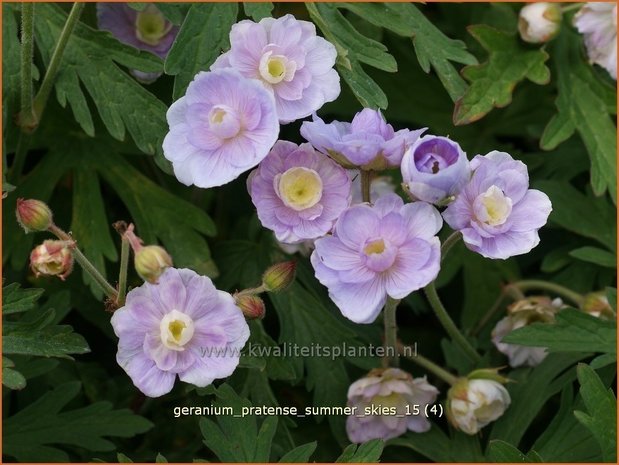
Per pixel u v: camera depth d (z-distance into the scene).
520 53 0.48
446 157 0.36
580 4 0.48
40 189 0.47
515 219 0.37
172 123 0.38
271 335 0.49
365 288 0.36
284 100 0.39
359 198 0.47
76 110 0.44
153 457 0.46
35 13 0.45
